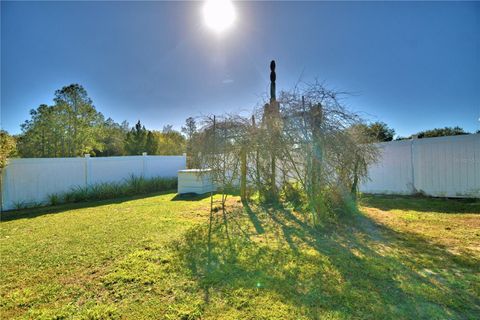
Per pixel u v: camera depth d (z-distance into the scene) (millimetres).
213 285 2652
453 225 4637
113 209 7176
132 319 2133
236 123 6621
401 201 7199
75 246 3988
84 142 25031
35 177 8602
